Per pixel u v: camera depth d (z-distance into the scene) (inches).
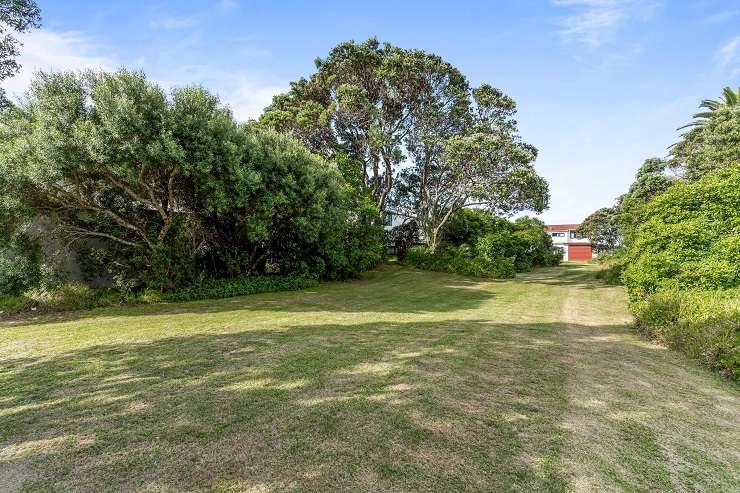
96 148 386.9
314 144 963.3
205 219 581.9
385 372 197.5
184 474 109.3
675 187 428.8
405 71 911.7
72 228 473.7
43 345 252.1
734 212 374.6
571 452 123.6
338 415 146.6
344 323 331.9
